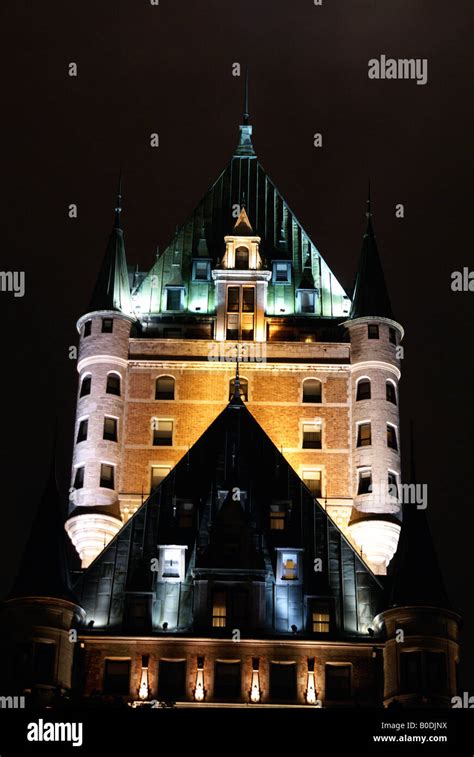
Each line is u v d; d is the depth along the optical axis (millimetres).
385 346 113062
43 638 87375
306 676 87875
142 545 94125
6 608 88438
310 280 118250
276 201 123000
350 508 108812
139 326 116062
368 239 117250
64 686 86750
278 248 120188
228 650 88375
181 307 117750
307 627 89625
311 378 112875
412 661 87250
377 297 114562
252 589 90250
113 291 115125
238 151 125625
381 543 107188
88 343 113500
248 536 91688
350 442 110875
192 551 93125
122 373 113188
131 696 87125
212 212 122812
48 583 88812
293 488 96438
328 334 116188
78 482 109438
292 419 111688
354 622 90562
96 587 92062
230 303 116188
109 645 88562
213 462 97375
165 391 112812
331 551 93500
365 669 88312
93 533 107500
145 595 90812
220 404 112562
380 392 111688
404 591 89125
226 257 117438
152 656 88250
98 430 110688
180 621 90188
